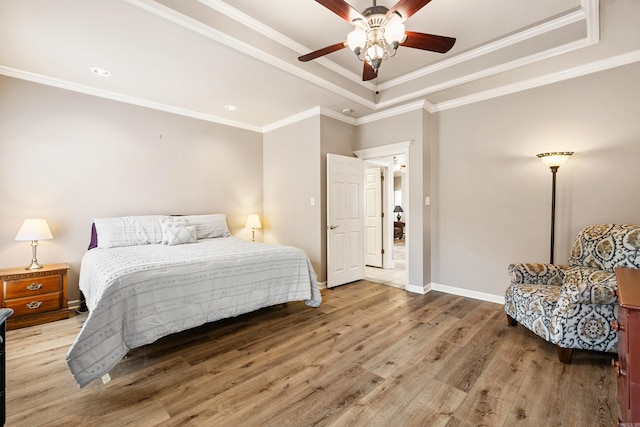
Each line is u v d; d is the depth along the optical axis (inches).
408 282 157.9
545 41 105.0
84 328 70.1
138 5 77.8
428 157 156.4
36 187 122.3
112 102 140.8
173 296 87.8
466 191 145.9
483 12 96.1
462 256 147.9
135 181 148.3
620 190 107.3
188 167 167.0
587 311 80.4
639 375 41.7
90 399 67.9
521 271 105.8
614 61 107.2
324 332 104.7
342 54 125.8
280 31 107.3
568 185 118.1
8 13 80.0
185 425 59.8
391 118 164.7
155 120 154.5
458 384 73.5
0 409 46.3
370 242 227.9
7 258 116.8
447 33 108.1
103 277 81.9
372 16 75.2
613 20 86.0
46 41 94.4
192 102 151.7
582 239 100.2
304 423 60.4
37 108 122.0
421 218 152.3
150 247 126.1
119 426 59.4
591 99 112.7
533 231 126.9
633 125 104.9
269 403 66.6
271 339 99.3
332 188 161.9
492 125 137.3
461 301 139.2
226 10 93.7
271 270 113.7
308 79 123.6
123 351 76.0
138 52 101.6
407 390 71.2
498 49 115.6
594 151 112.3
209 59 106.0
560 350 83.1
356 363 83.5
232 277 102.0
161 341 97.9
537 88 124.8
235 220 187.6
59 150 127.4
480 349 91.2
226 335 102.7
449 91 137.9
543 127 123.6
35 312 111.2
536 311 91.2
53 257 126.0
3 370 46.6
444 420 61.2
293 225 178.1
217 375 77.8
